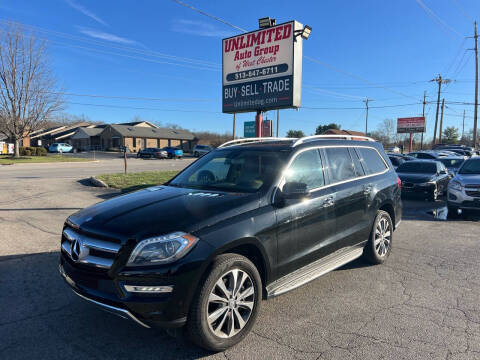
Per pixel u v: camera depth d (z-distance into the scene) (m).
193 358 2.98
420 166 13.81
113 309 2.80
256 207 3.46
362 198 4.91
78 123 78.69
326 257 4.33
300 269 3.94
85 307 3.87
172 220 3.00
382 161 5.88
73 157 43.12
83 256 3.03
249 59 10.58
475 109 39.03
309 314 3.79
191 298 2.84
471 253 6.10
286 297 4.22
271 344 3.20
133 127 65.19
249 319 3.25
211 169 4.39
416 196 12.70
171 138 67.12
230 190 3.81
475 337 3.33
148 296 2.75
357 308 3.94
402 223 8.79
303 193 3.61
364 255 5.35
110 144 64.00
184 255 2.82
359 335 3.36
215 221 3.09
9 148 43.59
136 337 3.29
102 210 3.39
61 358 2.96
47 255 5.58
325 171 4.49
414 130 57.75
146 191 4.08
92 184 14.35
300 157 4.18
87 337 3.28
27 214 8.63
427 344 3.21
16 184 14.24
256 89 10.47
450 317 3.74
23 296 4.13
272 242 3.49
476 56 38.50
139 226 2.94
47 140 74.62
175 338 3.28
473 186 9.16
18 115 35.25
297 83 9.85
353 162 5.08
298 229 3.81
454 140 88.44
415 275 4.99
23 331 3.38
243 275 3.19
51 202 10.27
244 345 3.18
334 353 3.07
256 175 3.90
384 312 3.84
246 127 13.74
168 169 25.17
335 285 4.60
